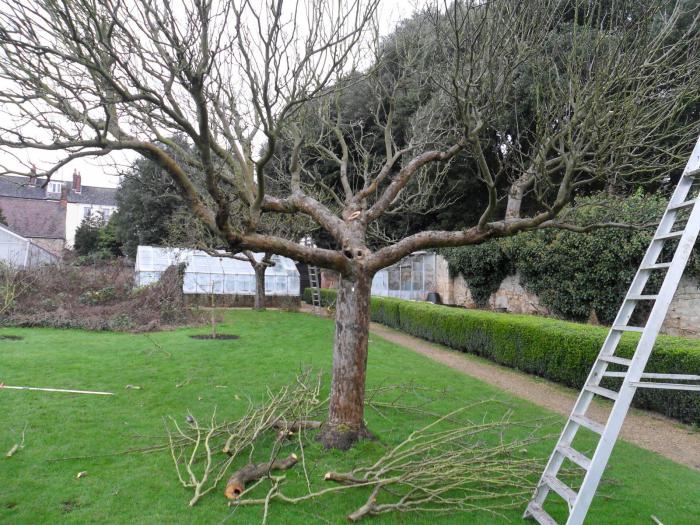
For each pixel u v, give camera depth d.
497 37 4.95
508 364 9.84
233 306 21.25
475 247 16.12
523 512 3.79
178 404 6.29
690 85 4.85
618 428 2.93
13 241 22.91
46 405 6.05
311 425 5.27
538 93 4.96
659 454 5.26
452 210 18.72
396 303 15.94
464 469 3.99
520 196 6.11
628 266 10.40
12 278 13.82
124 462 4.55
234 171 5.65
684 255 2.99
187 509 3.70
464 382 8.10
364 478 3.96
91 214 39.56
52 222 35.88
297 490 4.01
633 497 4.05
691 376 3.01
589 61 5.84
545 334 8.64
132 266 24.84
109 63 4.18
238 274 21.39
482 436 5.36
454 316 11.89
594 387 3.41
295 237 15.62
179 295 15.16
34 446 4.84
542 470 4.34
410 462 4.09
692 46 5.83
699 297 9.23
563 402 7.36
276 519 3.58
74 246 34.19
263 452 4.78
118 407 6.10
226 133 5.55
